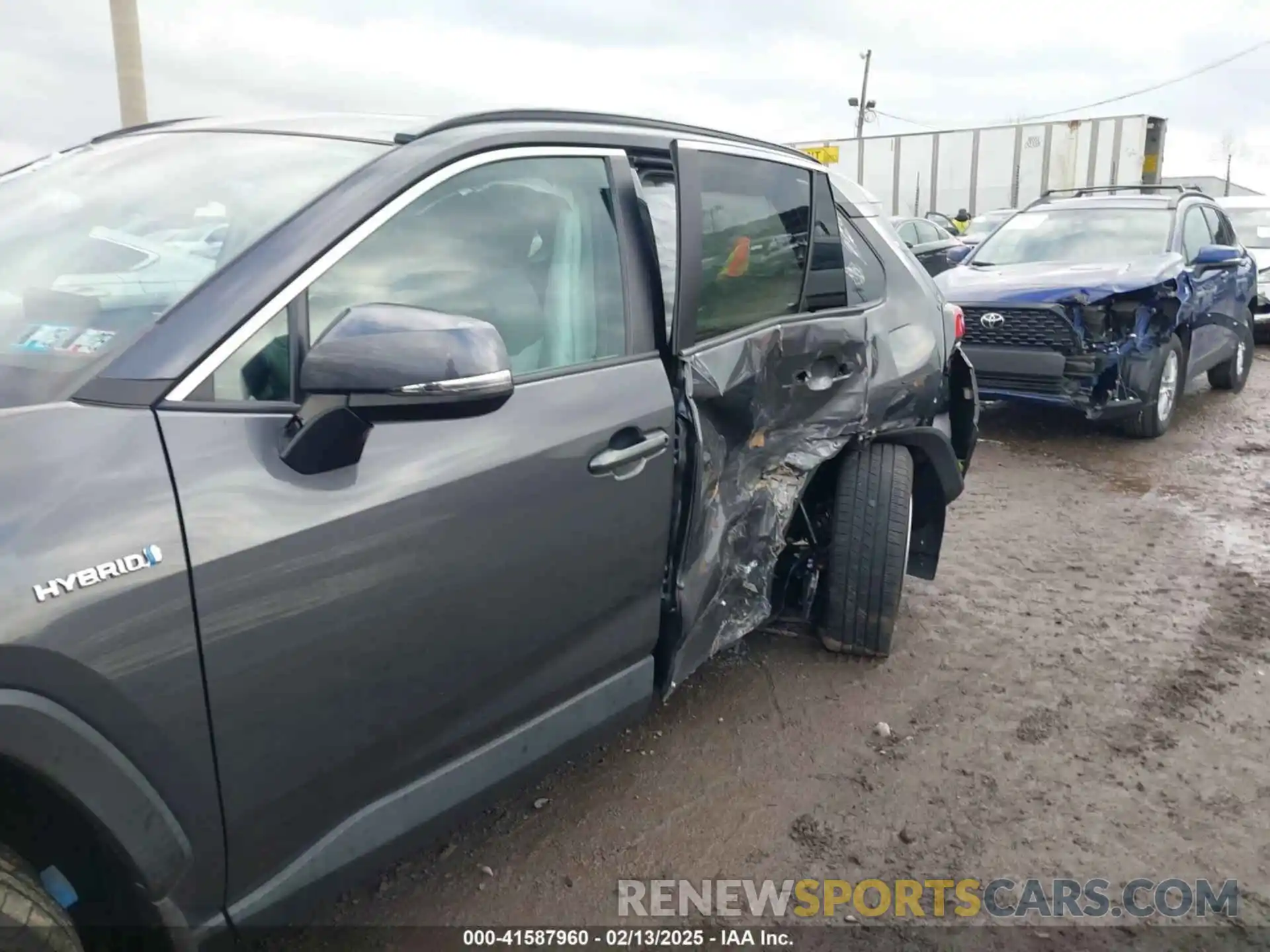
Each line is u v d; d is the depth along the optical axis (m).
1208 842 3.02
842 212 3.96
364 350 1.80
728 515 3.07
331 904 2.65
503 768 2.46
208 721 1.74
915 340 4.00
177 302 1.92
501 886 2.75
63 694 1.53
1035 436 8.19
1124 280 7.43
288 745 1.89
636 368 2.69
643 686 2.90
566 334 2.57
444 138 2.36
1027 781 3.31
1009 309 7.58
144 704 1.63
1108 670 4.09
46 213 2.42
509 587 2.30
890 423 3.84
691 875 2.83
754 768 3.33
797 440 3.43
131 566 1.62
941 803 3.19
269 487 1.84
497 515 2.23
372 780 2.12
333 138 2.42
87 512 1.60
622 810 3.10
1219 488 6.78
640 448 2.61
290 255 2.00
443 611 2.15
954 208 23.94
